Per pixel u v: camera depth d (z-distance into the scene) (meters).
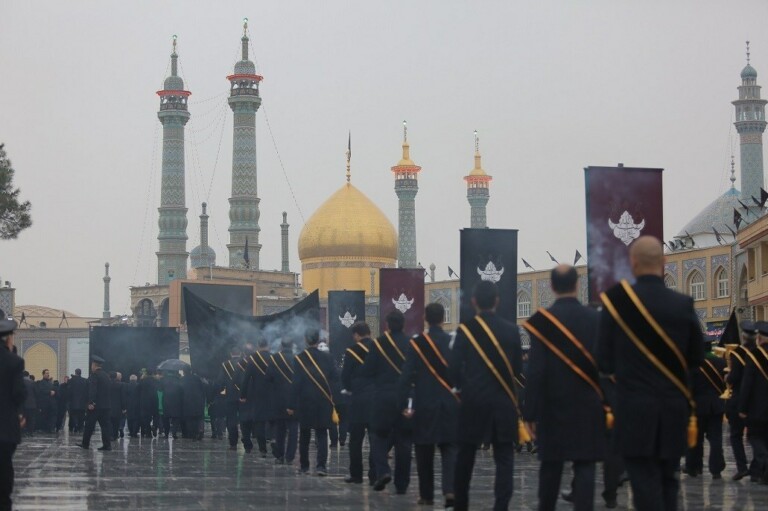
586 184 24.67
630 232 24.75
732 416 23.16
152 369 50.91
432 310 18.03
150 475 24.41
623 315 11.73
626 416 11.66
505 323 15.12
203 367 43.97
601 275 24.62
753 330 23.20
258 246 127.81
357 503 18.47
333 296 44.78
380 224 125.81
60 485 21.73
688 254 79.56
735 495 19.80
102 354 50.75
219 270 113.38
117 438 45.12
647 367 11.66
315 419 24.83
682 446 11.62
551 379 13.24
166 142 134.12
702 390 23.16
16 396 16.97
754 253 63.25
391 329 20.52
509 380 14.93
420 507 17.88
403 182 143.75
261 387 29.62
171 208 133.00
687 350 11.84
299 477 24.06
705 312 78.00
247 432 34.44
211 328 44.25
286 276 118.88
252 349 36.06
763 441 22.00
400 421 19.98
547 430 13.27
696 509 17.56
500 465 14.95
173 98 134.50
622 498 19.66
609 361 11.94
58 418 51.75
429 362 17.78
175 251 132.62
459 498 15.17
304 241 126.56
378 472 20.48
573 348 13.22
